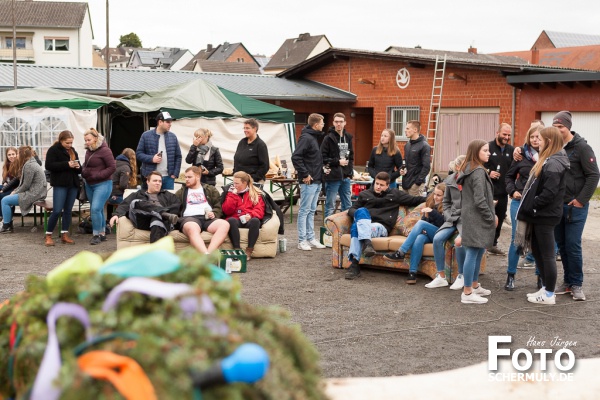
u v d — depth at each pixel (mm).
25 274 8609
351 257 8523
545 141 7090
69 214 10742
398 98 25812
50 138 13156
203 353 1992
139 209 9078
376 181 9148
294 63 69625
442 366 5293
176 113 14805
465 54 41656
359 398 3430
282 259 9688
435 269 8266
